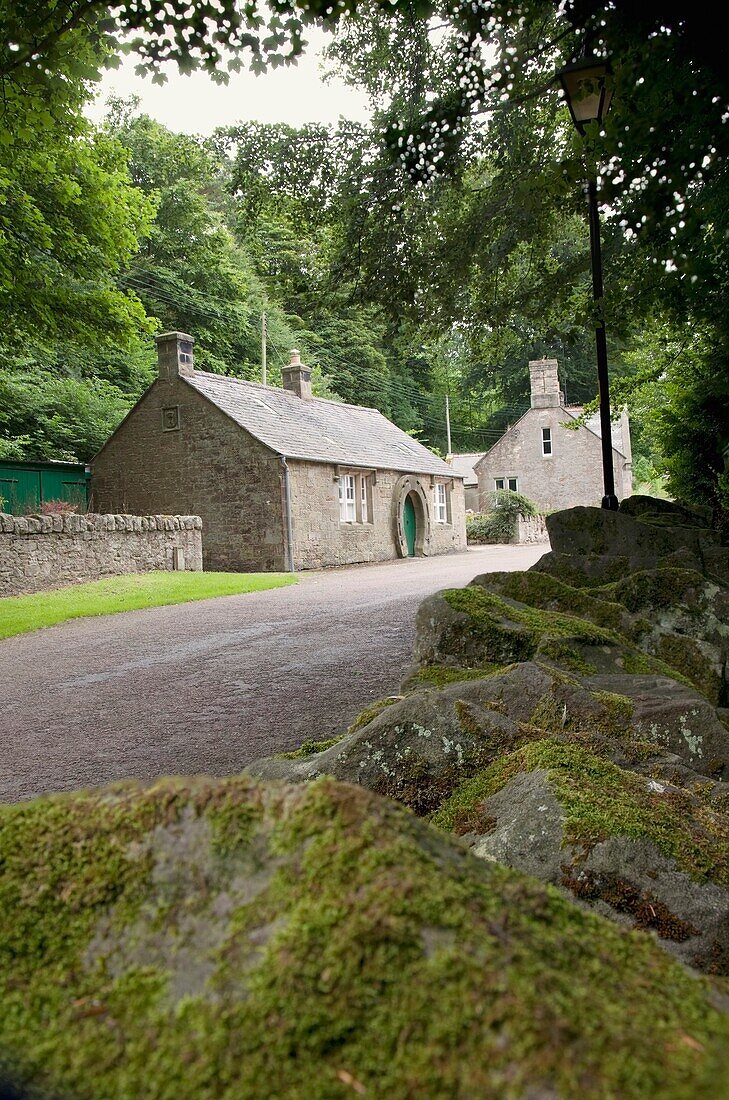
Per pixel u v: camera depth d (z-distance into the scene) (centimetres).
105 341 1716
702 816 208
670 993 84
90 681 741
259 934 86
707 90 396
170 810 101
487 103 652
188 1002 82
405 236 809
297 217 816
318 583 1650
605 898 183
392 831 94
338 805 96
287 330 4175
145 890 94
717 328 723
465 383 5712
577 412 4381
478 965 77
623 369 4975
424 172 653
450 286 870
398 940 80
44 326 1639
